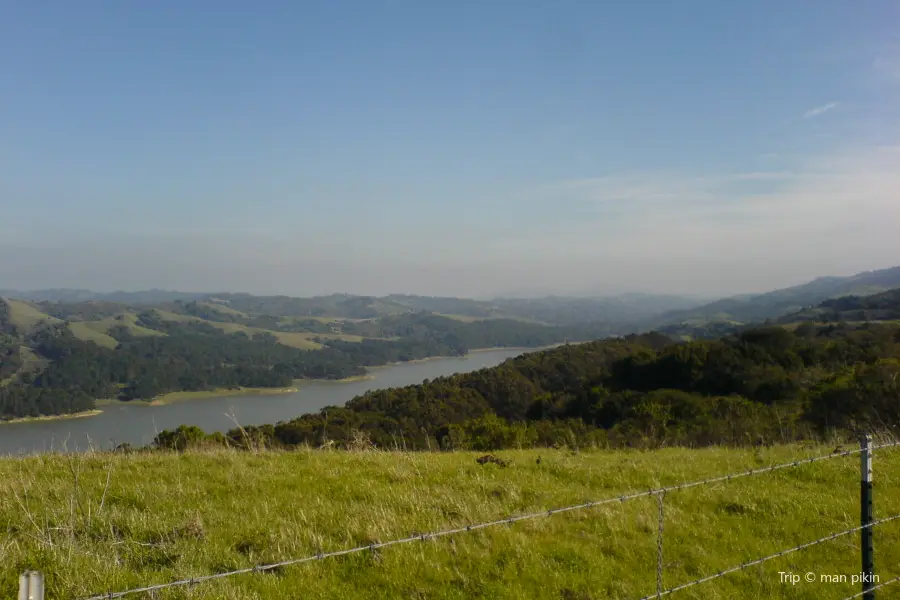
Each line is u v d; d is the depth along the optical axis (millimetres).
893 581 6613
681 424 24156
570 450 15258
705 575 6723
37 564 5445
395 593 5836
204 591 5316
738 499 9234
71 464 10125
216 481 9500
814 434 16984
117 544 6367
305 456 12227
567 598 6035
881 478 10539
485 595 5930
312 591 5688
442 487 9367
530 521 7801
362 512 7898
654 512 8516
